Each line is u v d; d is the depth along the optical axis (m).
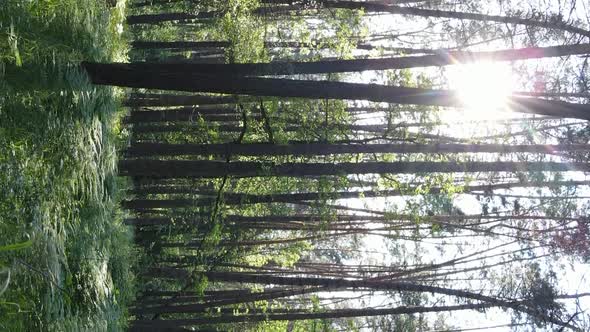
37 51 5.87
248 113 14.90
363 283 15.18
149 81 6.32
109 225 8.68
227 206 16.58
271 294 16.67
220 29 15.30
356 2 14.42
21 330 4.70
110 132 8.31
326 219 15.77
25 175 5.65
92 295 6.99
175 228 16.91
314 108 13.34
